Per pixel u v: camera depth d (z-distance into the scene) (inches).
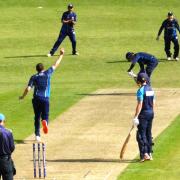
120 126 3004.4
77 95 3722.9
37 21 6146.7
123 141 2773.1
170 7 6569.9
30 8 6624.0
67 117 3198.8
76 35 5605.3
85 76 4347.9
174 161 2493.8
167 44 4756.4
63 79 4261.8
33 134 2935.5
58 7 6638.8
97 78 4276.6
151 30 5782.5
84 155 2605.8
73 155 2608.3
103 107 3393.2
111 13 6363.2
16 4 6766.7
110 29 5836.6
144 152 2502.5
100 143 2755.9
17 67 4650.6
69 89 3912.4
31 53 5064.0
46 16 6309.1
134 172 2373.3
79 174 2373.3
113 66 4621.1
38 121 2834.6
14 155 2628.0
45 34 5703.7
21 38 5565.9
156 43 5334.6
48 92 2837.1
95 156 2588.6
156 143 2728.8
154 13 6363.2
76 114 3255.4
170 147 2672.2
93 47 5226.4
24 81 4249.5
